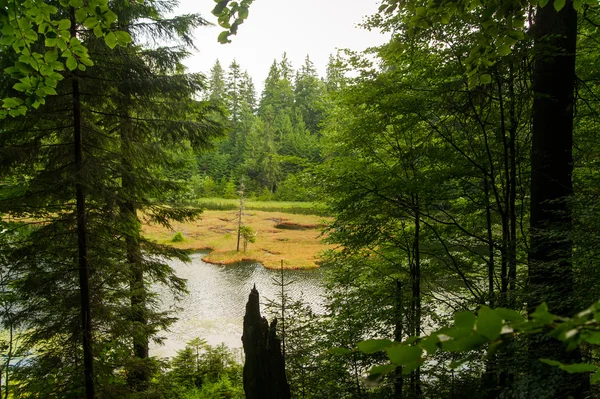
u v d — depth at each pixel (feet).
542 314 2.42
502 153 19.39
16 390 16.69
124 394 18.95
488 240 19.54
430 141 20.89
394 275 25.07
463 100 18.22
